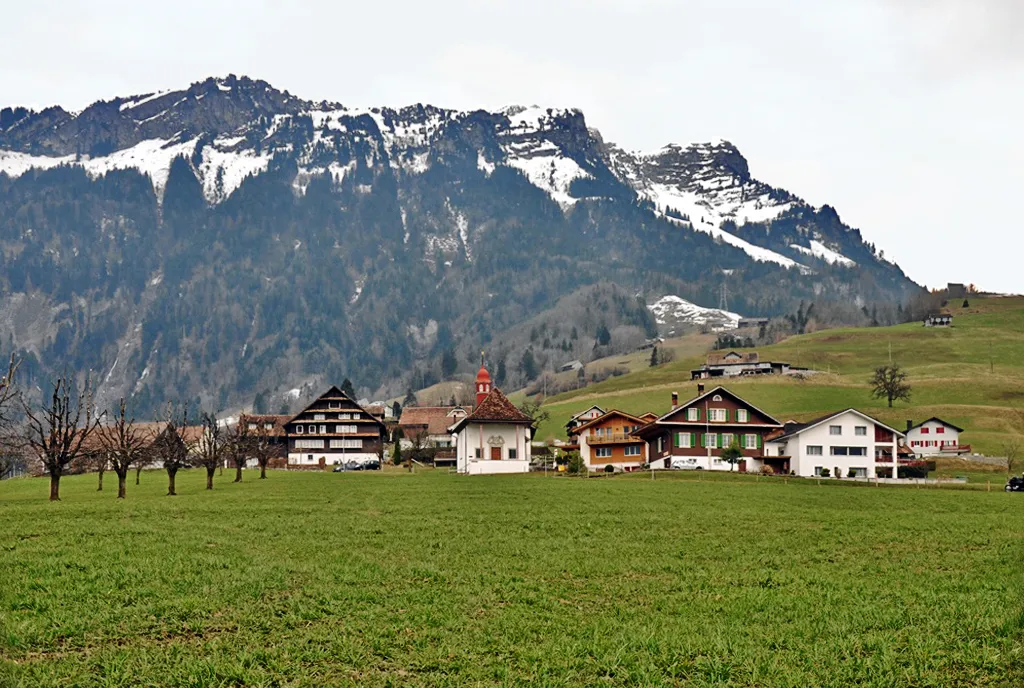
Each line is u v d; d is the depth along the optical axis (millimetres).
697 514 57062
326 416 193625
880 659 25609
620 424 138375
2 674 23594
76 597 31078
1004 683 24172
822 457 127375
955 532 49750
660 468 127625
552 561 39531
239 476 103812
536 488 78938
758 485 84625
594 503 63906
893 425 183875
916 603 31953
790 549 43500
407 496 71000
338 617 29359
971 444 165375
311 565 37312
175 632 27562
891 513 59594
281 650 25828
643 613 30641
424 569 36781
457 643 26812
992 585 34875
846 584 35125
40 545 41594
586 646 26484
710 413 127188
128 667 24250
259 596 31750
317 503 64812
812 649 26672
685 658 25672
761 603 31875
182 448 86688
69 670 24031
